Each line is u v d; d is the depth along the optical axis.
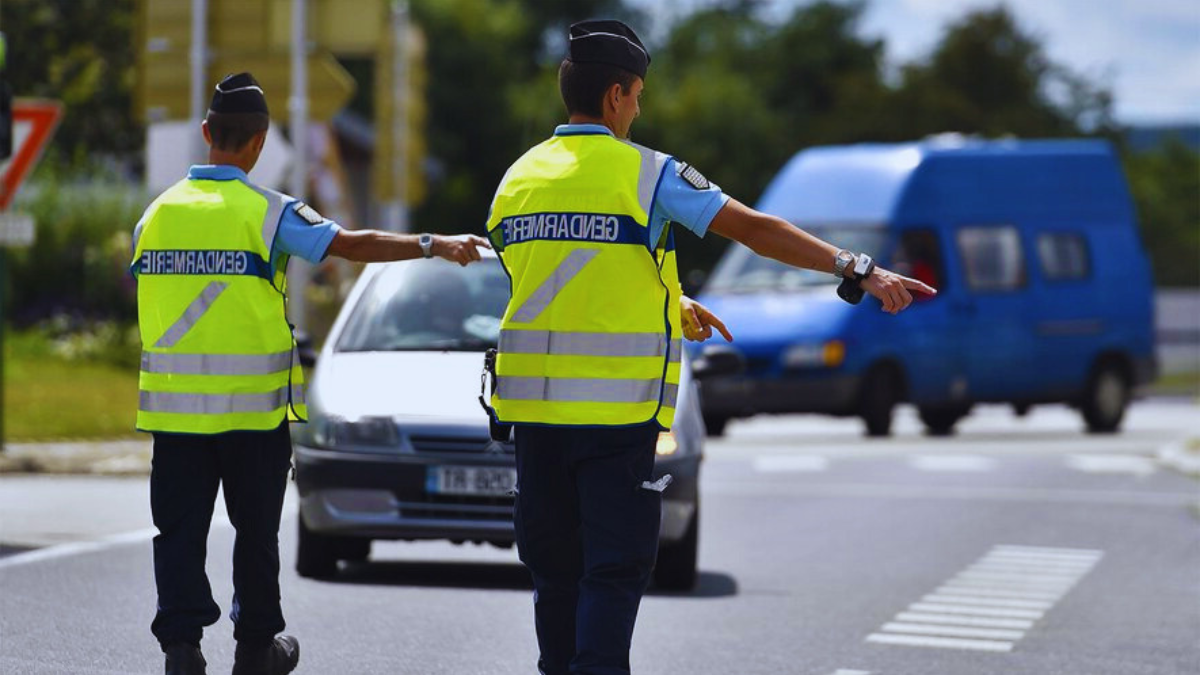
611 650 13.00
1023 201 57.12
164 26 42.28
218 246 15.18
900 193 54.53
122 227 66.56
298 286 45.97
